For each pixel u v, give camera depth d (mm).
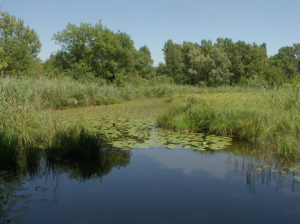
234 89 29625
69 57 28219
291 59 55031
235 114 7086
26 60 26266
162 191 3311
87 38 27984
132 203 2979
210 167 4223
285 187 3424
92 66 28172
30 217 2617
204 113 7402
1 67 21047
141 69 43219
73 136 5230
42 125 5895
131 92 21984
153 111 11984
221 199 3078
